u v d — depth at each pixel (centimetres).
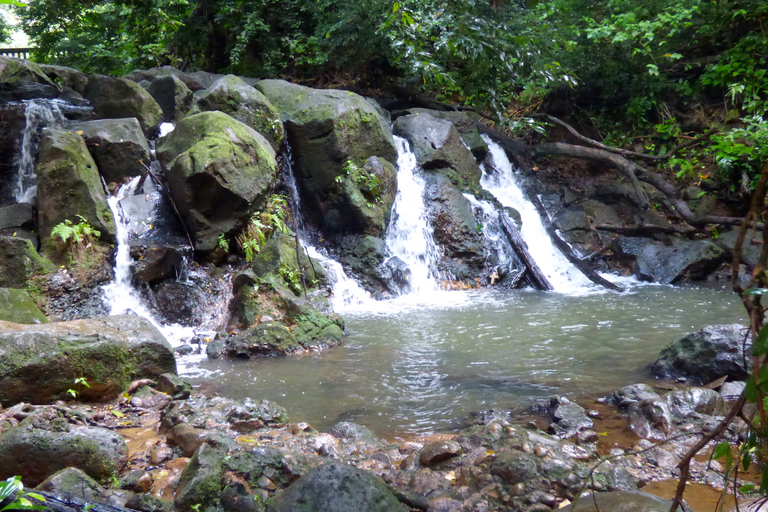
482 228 1277
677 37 1501
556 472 360
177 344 784
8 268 780
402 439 469
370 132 1198
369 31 1487
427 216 1256
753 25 1377
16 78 1116
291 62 1716
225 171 938
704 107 1559
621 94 1642
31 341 519
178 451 428
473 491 360
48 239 840
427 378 626
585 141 1461
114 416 509
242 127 1028
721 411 494
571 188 1483
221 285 922
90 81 1186
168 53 1720
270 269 905
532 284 1212
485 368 656
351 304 1041
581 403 540
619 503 284
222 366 691
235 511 332
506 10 1376
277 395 582
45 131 886
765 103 1173
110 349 548
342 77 1678
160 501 338
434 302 1055
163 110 1192
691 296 1052
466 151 1373
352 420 514
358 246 1138
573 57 1535
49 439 375
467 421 503
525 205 1405
